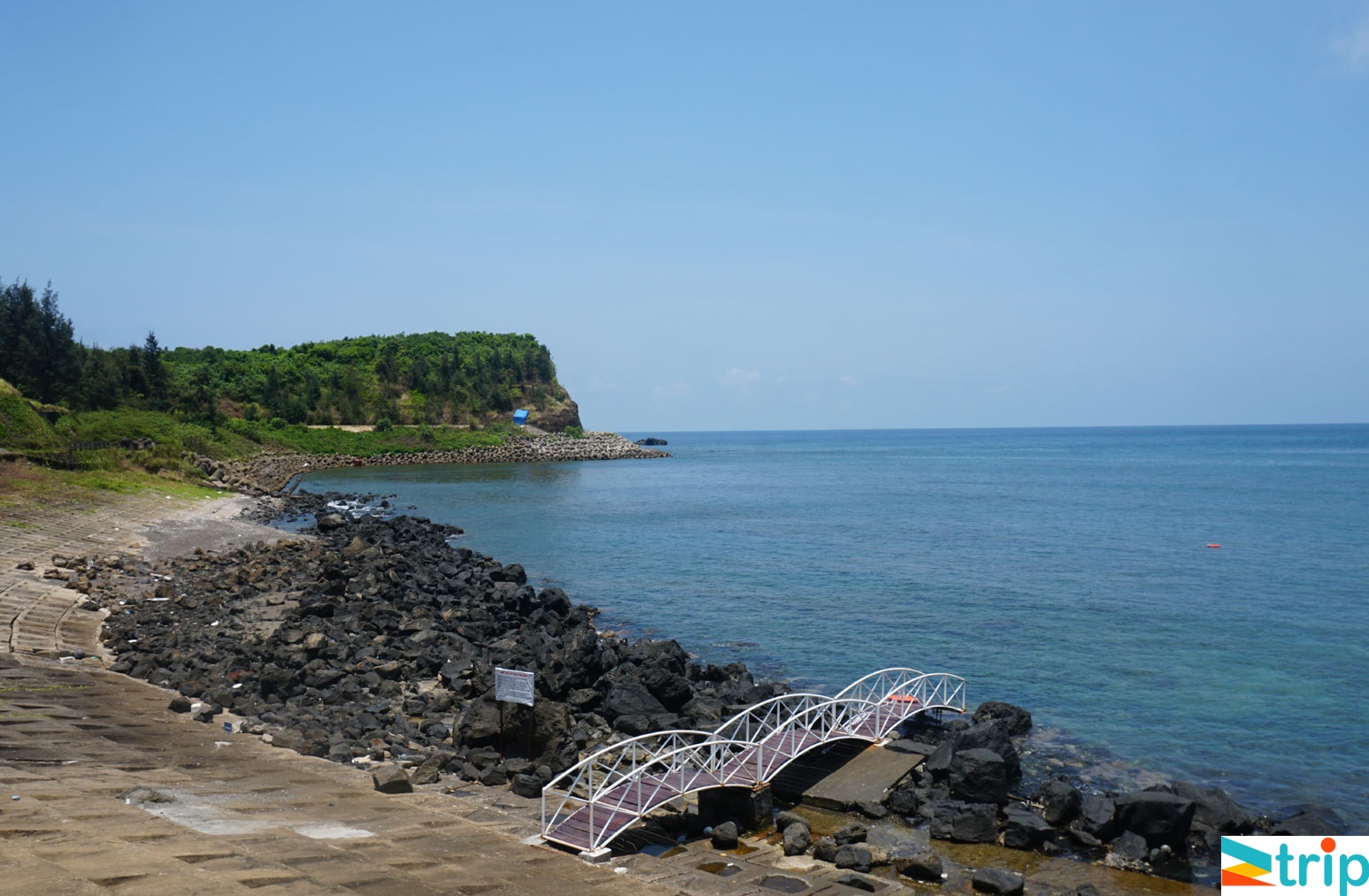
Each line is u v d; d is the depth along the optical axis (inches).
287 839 529.7
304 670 1023.0
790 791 761.6
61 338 3895.2
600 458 6939.0
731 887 548.4
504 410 6919.3
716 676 1129.4
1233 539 2471.7
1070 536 2568.9
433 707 964.0
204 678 1015.0
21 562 1508.4
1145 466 6446.9
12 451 2511.1
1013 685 1125.7
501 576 1743.4
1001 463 7249.0
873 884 581.0
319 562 1727.4
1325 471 5654.5
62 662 1017.5
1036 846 661.9
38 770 621.9
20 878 396.8
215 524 2377.0
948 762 789.9
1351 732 940.6
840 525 2866.6
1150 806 650.2
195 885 411.2
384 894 446.6
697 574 1959.9
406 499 3558.1
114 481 2605.8
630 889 526.9
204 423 4616.1
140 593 1486.2
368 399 6082.7
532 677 753.0
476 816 654.5
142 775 645.9
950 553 2255.2
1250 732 942.4
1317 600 1643.7
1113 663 1216.8
